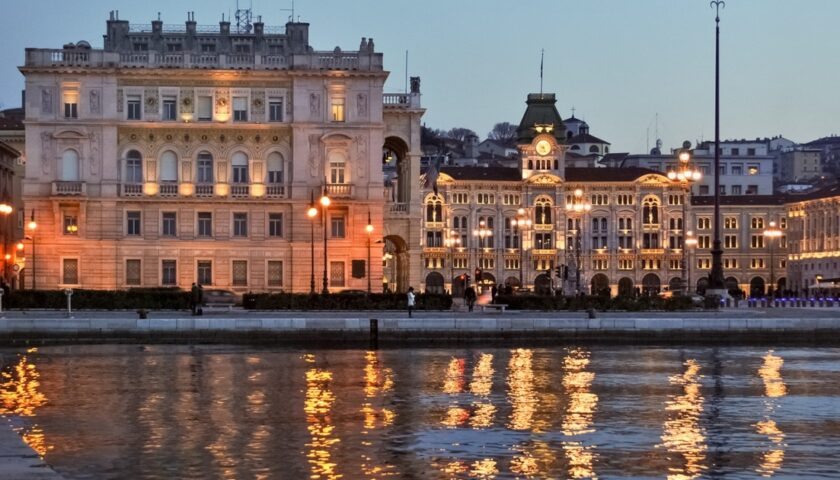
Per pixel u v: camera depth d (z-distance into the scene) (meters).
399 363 127.75
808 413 87.94
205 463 66.81
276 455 69.38
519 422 82.75
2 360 129.25
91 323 153.50
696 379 111.81
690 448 72.38
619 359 134.25
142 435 76.25
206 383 106.50
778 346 157.50
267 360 131.00
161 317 169.38
